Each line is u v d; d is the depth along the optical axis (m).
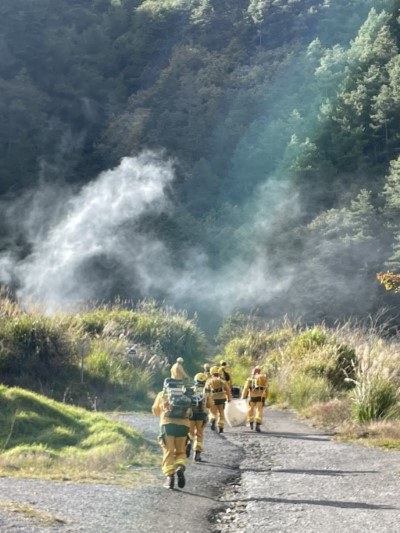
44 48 173.38
